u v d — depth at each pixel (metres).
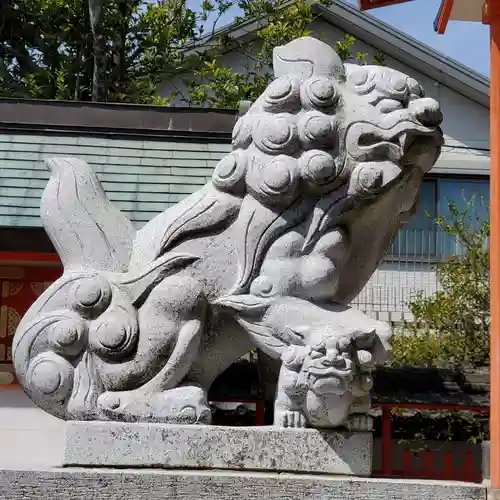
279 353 3.01
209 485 2.83
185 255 3.09
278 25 10.94
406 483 2.91
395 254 11.42
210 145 6.27
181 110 6.38
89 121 6.28
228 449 2.93
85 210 3.27
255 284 3.04
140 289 3.08
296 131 3.07
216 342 3.15
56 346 3.02
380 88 3.13
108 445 2.93
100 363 3.03
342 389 2.86
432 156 3.17
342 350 2.88
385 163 3.07
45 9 13.19
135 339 3.03
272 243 3.07
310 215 3.07
